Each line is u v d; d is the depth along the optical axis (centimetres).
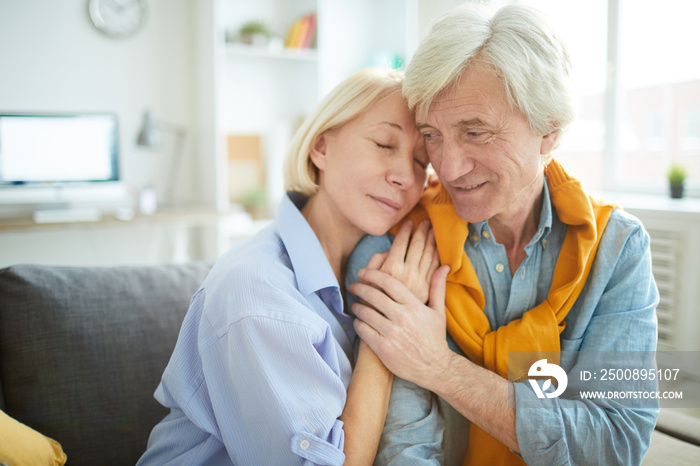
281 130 382
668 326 220
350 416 87
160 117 371
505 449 94
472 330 96
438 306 95
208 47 347
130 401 114
